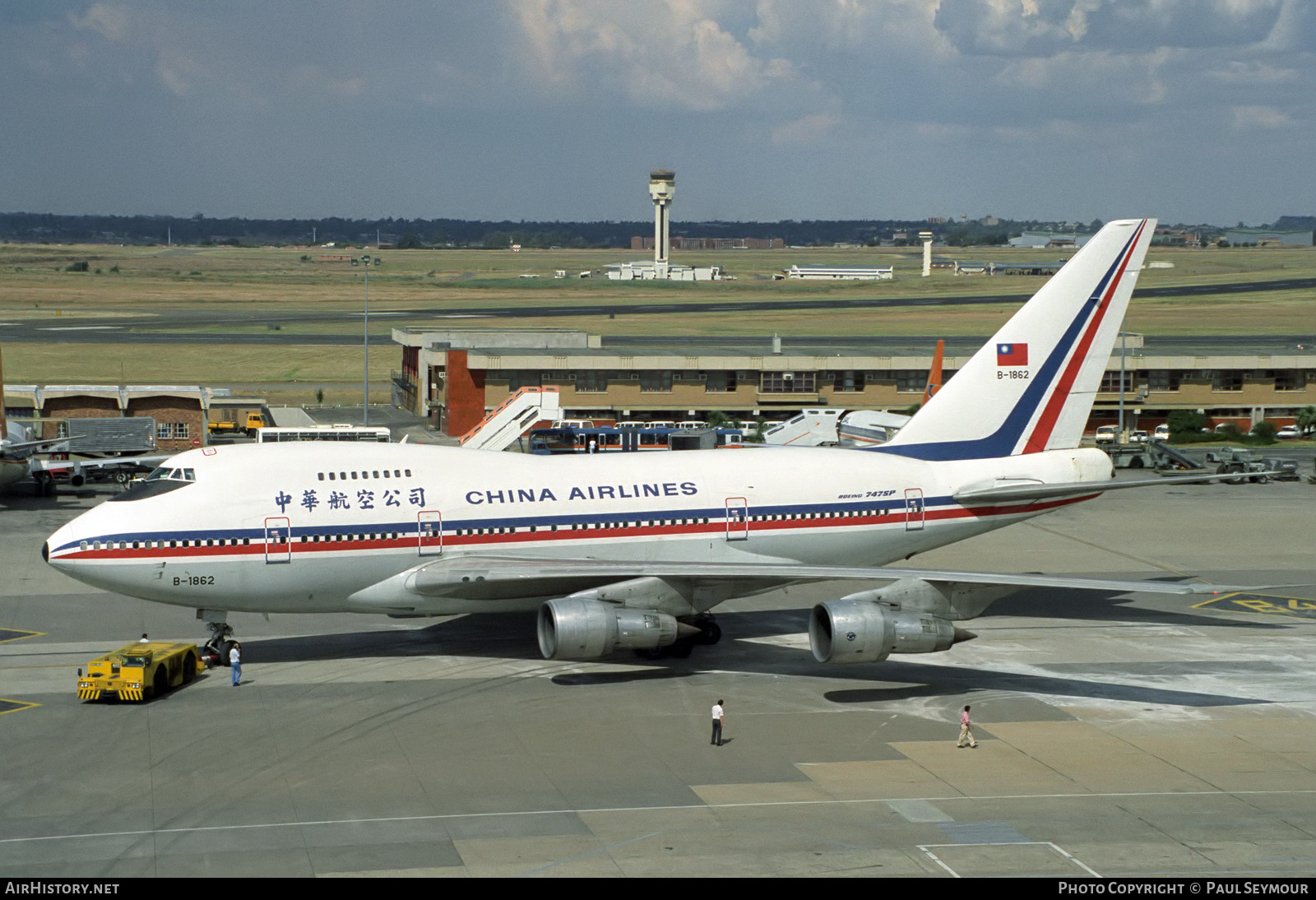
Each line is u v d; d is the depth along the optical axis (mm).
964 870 40094
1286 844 42531
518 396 127625
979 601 60344
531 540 64125
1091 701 58969
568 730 53969
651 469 67812
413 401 182000
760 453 70688
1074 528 105250
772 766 49781
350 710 56281
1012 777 48750
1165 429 165250
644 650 65375
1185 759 51000
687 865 40250
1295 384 172625
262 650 66375
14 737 52062
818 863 40562
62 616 72625
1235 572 88812
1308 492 125500
